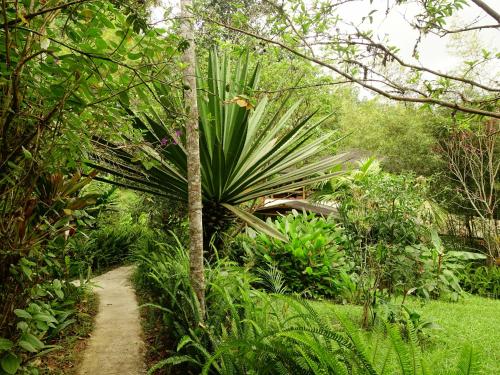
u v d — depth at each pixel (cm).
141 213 847
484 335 427
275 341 208
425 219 571
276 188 489
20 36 174
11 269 196
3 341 186
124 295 515
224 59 463
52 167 207
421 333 399
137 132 234
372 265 448
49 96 184
